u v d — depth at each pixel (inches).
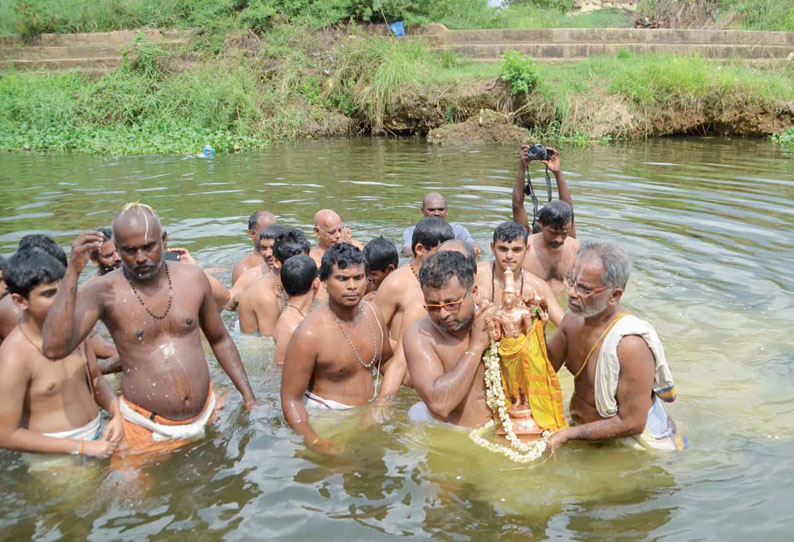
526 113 637.9
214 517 142.4
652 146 583.5
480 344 168.2
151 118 670.5
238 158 555.5
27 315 160.2
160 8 804.0
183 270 175.0
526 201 391.5
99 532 138.2
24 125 649.0
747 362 207.8
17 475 156.5
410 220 355.9
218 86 683.4
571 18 890.1
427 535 135.9
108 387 181.6
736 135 634.8
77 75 717.3
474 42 747.4
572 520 139.6
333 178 463.2
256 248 277.4
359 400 187.9
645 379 156.1
